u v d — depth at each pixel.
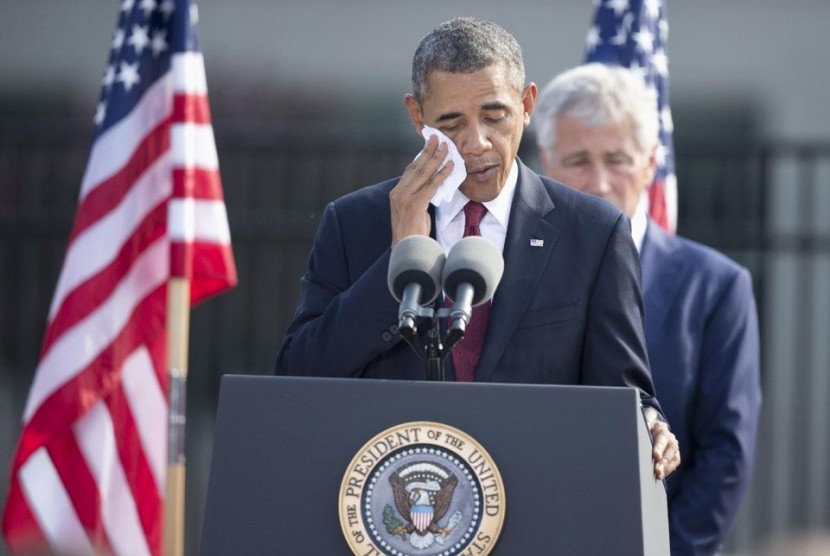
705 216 36.91
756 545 36.22
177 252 21.81
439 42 13.76
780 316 39.09
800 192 37.72
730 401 19.25
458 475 11.53
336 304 13.52
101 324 22.08
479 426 11.64
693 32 46.00
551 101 20.14
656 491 12.52
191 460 36.12
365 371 13.86
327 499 11.69
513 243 14.09
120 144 22.27
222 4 45.34
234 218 35.53
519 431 11.61
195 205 22.19
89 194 22.27
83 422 22.16
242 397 11.92
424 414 11.71
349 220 14.55
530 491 11.52
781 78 45.81
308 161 36.69
